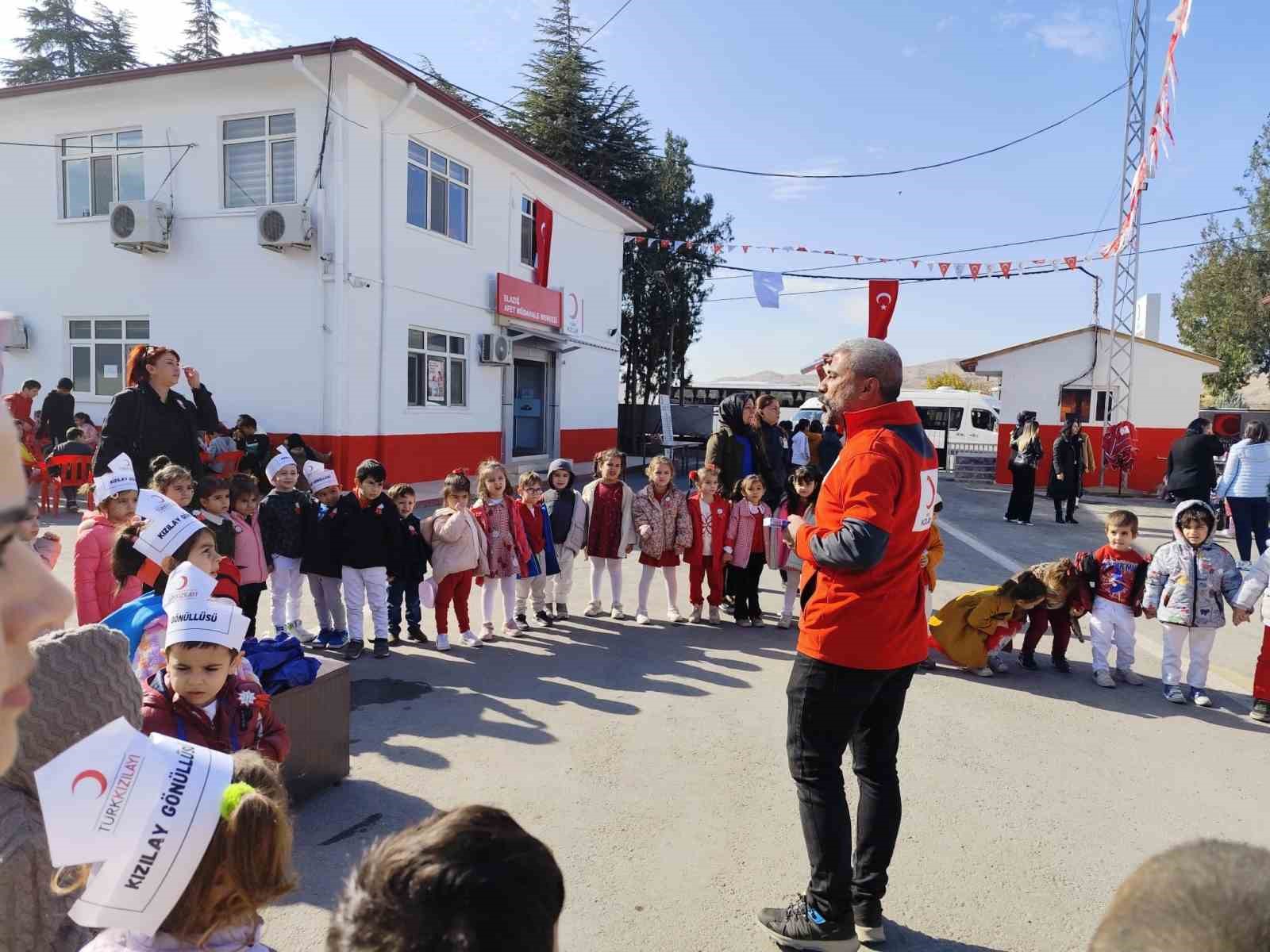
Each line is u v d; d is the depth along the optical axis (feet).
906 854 10.78
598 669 17.97
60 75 101.96
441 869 3.39
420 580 19.52
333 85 38.52
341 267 38.96
